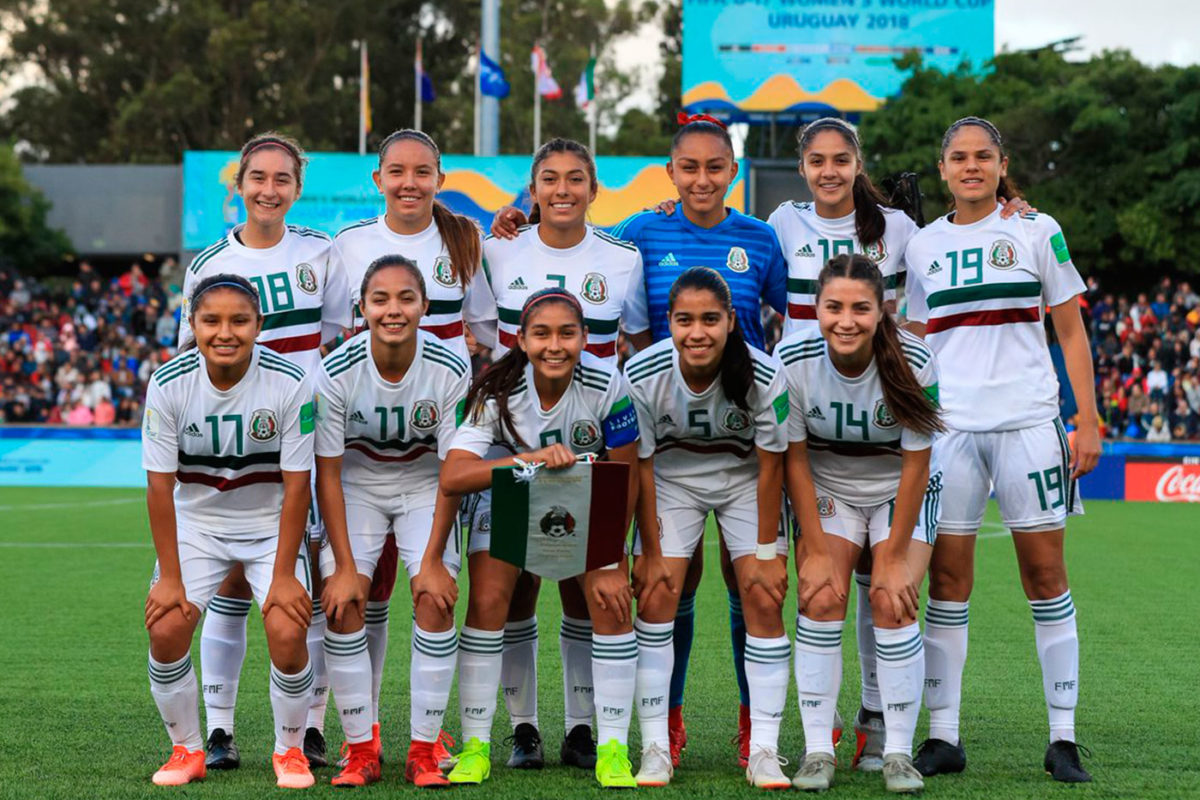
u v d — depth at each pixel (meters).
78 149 43.50
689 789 4.50
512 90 40.69
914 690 4.57
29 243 30.50
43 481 19.33
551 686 6.44
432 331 5.29
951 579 4.92
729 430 4.73
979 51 27.62
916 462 4.59
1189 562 11.23
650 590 4.71
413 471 4.89
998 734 5.44
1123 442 18.44
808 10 27.58
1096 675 6.64
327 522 4.71
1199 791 4.48
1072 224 26.02
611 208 24.00
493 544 4.49
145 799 4.31
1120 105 26.56
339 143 41.66
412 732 4.67
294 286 5.28
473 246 5.33
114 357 23.48
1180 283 26.70
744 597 4.75
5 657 7.00
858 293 4.40
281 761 4.61
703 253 5.34
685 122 5.45
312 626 5.11
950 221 5.17
